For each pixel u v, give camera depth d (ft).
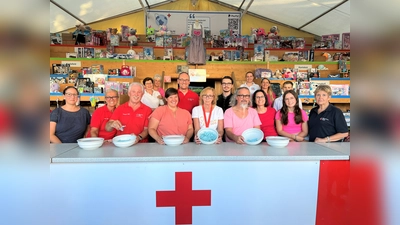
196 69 15.46
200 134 6.46
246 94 7.47
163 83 15.46
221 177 5.09
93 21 25.40
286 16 24.61
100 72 15.47
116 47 17.92
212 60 17.10
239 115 7.71
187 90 10.25
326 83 15.08
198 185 5.07
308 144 6.48
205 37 21.53
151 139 9.69
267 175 5.14
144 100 11.68
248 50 19.02
